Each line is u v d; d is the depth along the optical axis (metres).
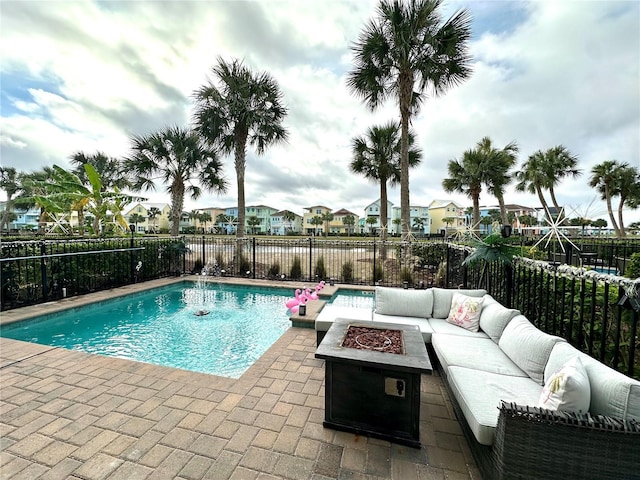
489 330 2.81
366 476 1.60
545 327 2.74
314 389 2.48
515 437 1.34
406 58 7.26
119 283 6.64
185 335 4.27
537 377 2.00
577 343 2.43
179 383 2.56
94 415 2.09
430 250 8.04
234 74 8.43
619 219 17.52
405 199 8.08
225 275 8.30
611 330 2.16
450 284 6.89
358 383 1.92
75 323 4.72
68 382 2.55
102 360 2.98
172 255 8.27
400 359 1.89
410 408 1.83
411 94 7.76
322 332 3.26
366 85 7.88
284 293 6.87
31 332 4.32
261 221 51.31
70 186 7.74
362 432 1.91
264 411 2.17
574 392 1.38
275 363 2.99
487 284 4.59
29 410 2.14
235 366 3.35
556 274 2.53
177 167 9.66
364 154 11.40
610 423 1.25
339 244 8.94
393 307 3.55
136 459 1.69
